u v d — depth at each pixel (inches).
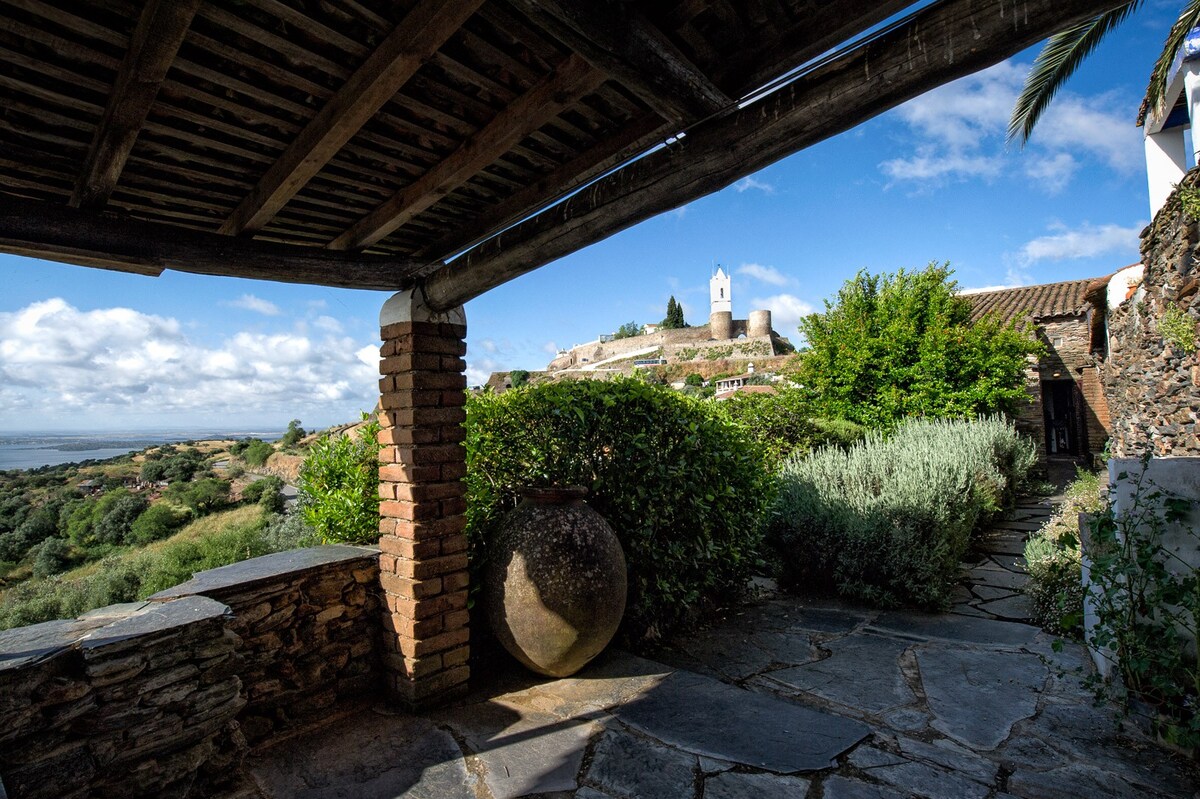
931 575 198.5
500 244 110.8
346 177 102.7
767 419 395.9
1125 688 119.1
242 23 63.2
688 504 179.8
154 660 89.0
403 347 130.3
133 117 74.0
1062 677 141.6
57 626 90.3
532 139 92.5
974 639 170.7
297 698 120.1
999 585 224.5
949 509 223.3
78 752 81.3
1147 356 259.1
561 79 74.8
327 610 126.6
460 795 97.3
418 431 127.8
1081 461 552.4
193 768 91.7
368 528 153.6
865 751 110.0
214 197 105.7
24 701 76.9
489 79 77.4
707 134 77.7
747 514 205.3
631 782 99.9
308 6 62.9
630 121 87.8
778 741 112.4
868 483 245.4
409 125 87.2
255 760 108.2
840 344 495.2
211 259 109.0
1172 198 195.6
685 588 178.2
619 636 166.2
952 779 100.9
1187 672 108.9
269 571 118.6
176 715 90.6
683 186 82.9
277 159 93.9
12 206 88.2
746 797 95.7
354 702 129.0
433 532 129.1
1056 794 96.7
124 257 99.3
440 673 129.0
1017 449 404.2
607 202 92.4
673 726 118.3
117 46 65.1
